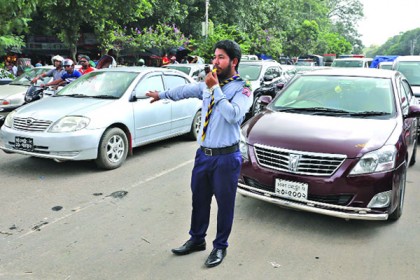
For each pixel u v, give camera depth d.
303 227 4.01
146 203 4.61
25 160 6.27
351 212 3.66
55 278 3.08
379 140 3.89
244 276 3.14
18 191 4.92
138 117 6.28
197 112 7.77
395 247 3.63
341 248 3.60
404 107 4.95
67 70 8.08
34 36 18.41
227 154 3.13
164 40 17.34
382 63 14.90
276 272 3.19
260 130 4.24
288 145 3.88
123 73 6.64
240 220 4.16
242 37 21.39
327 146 3.78
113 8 14.57
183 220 4.18
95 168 5.91
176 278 3.10
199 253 3.50
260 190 3.98
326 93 5.04
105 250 3.52
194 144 7.57
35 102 6.16
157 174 5.68
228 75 3.07
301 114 4.64
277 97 5.25
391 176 3.73
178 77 7.36
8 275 3.11
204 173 3.23
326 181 3.69
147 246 3.61
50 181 5.31
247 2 23.95
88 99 6.14
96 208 4.43
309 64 25.55
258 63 11.44
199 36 21.31
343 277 3.13
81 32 18.88
